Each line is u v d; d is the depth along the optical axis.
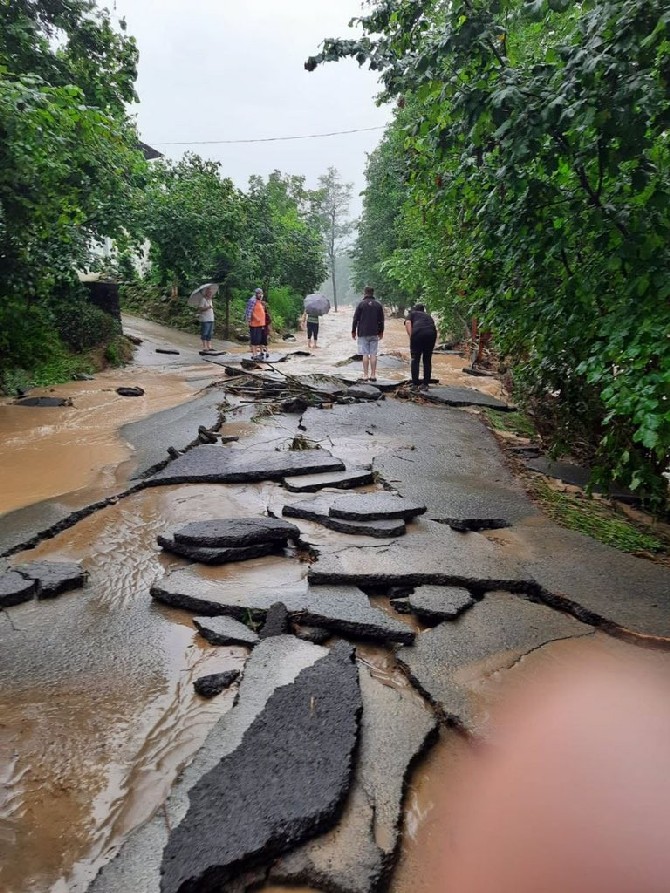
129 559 4.51
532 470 7.05
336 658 3.21
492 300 6.03
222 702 3.00
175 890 1.97
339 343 24.02
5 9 12.01
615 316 4.13
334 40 5.05
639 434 3.67
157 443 7.38
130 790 2.48
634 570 4.37
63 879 2.10
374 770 2.52
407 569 4.16
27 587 3.95
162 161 21.80
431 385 11.75
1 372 11.20
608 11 3.49
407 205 10.03
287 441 7.52
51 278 11.47
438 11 5.09
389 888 2.07
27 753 2.66
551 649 3.45
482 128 4.23
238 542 4.41
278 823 2.19
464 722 2.84
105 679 3.17
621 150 3.79
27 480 6.16
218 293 22.41
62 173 9.77
